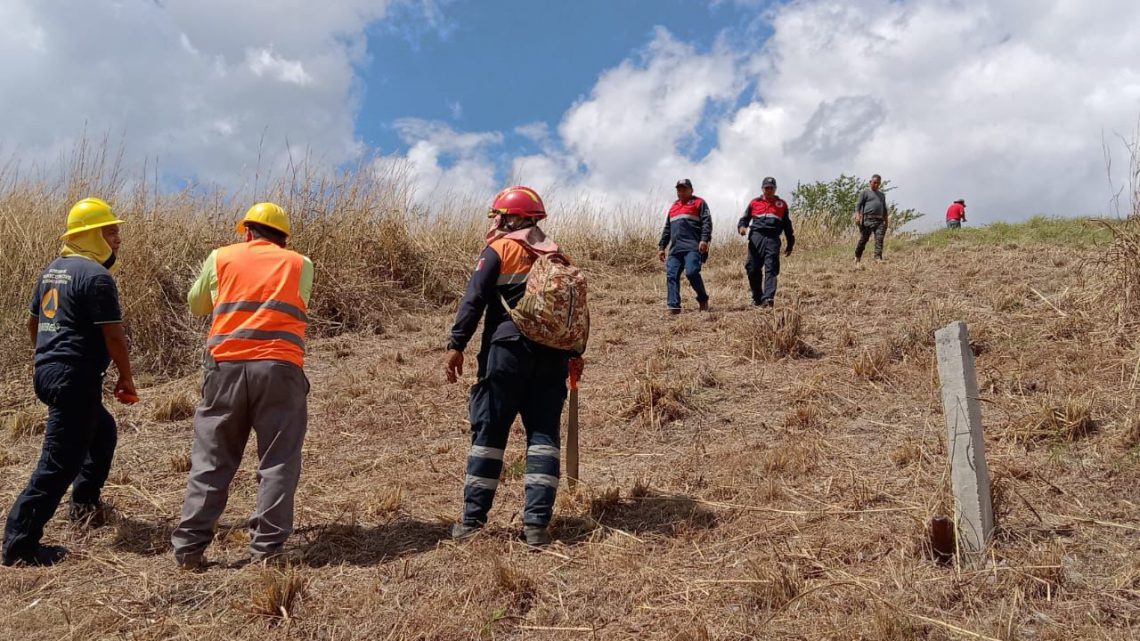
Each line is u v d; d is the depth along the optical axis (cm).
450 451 566
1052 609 314
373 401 679
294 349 402
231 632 334
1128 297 648
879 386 596
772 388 624
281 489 394
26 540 400
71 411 408
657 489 466
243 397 392
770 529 396
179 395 685
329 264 1012
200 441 396
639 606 338
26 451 591
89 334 417
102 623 344
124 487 509
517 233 420
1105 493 400
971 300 826
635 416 592
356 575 379
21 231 884
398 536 426
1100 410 484
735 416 576
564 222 1518
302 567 387
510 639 320
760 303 964
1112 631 298
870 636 300
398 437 605
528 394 415
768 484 448
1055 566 332
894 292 932
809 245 1930
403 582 368
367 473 535
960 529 351
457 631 325
